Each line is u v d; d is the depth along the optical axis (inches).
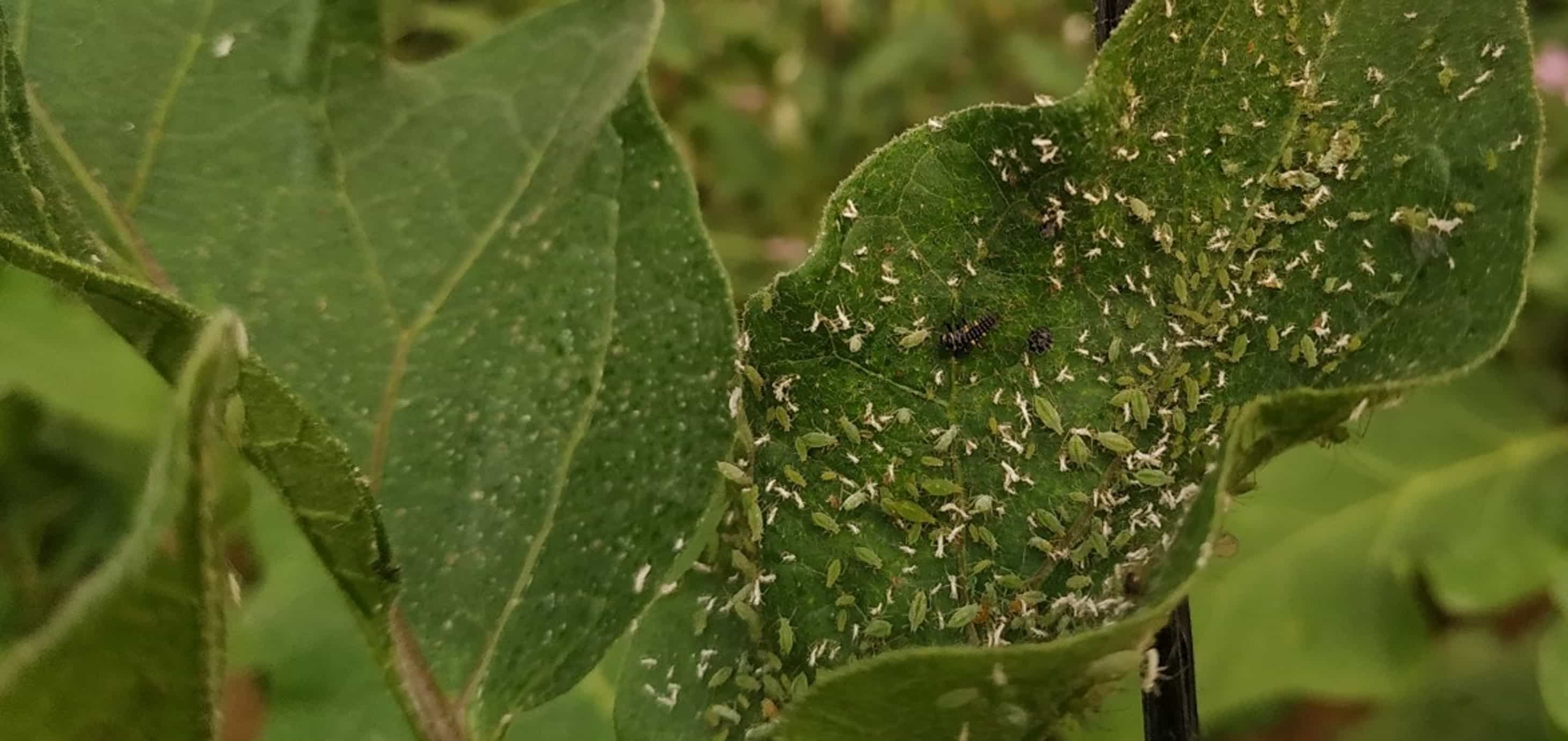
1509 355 16.8
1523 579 15.2
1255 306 7.3
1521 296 6.8
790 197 19.5
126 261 7.6
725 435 7.6
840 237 7.5
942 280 7.5
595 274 7.7
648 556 7.6
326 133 7.8
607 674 10.4
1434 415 16.4
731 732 7.5
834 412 7.6
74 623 6.0
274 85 7.8
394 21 17.9
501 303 7.7
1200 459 7.3
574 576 7.6
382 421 7.6
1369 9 7.2
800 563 7.6
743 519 7.6
